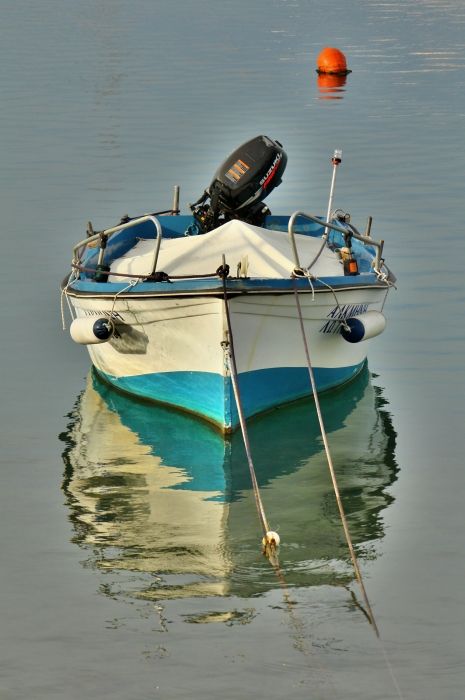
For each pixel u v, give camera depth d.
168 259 25.09
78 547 19.02
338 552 18.84
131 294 23.34
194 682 15.31
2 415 24.86
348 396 26.09
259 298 22.80
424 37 84.00
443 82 65.56
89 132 52.47
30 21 95.38
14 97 61.12
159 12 101.38
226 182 27.05
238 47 79.94
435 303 31.11
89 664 15.74
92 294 24.16
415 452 22.88
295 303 23.47
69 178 44.28
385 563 18.42
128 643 16.19
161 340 24.05
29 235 37.19
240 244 25.09
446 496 20.84
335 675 15.41
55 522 19.91
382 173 44.75
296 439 23.75
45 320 30.36
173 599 17.38
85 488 21.28
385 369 27.33
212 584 17.81
